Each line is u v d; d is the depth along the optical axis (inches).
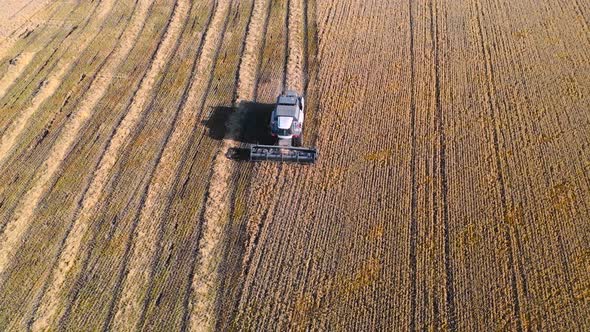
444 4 1352.1
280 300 710.5
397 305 699.4
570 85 1059.3
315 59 1165.7
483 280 723.4
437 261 751.7
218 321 690.8
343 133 973.8
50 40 1245.7
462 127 977.5
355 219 816.9
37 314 695.7
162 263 761.0
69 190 874.8
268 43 1226.0
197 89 1091.3
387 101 1043.9
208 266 758.5
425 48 1188.5
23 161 927.0
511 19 1277.1
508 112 1004.6
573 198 830.5
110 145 953.5
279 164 918.4
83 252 777.6
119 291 724.0
